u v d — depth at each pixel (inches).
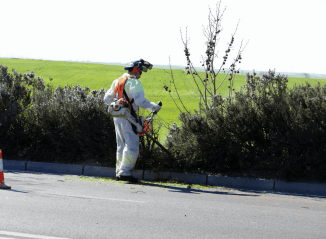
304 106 463.8
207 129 487.5
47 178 448.1
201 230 238.2
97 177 484.7
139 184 438.6
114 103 442.9
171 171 488.1
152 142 507.5
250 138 470.6
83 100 579.8
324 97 451.5
